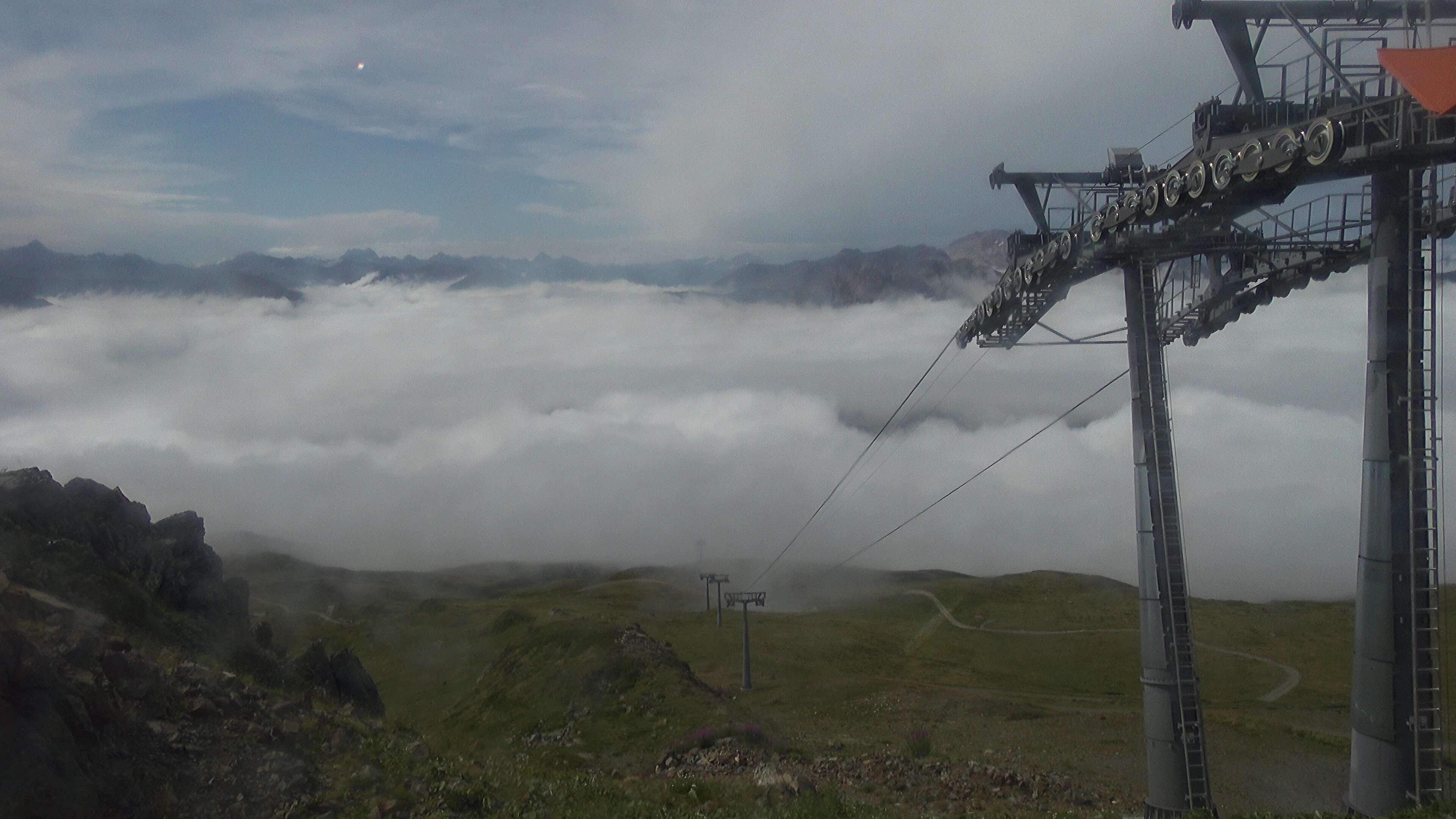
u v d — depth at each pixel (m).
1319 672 89.62
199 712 16.48
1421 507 17.06
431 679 76.62
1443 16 16.97
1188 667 22.20
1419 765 16.92
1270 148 16.52
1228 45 19.52
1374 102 15.48
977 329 31.14
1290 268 22.86
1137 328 22.94
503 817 16.67
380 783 16.72
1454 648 65.38
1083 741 40.03
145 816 13.60
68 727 13.64
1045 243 26.28
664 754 36.03
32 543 22.58
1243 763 35.59
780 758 33.59
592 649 54.12
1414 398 17.11
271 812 14.85
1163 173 21.28
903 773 30.05
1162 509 22.52
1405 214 17.23
